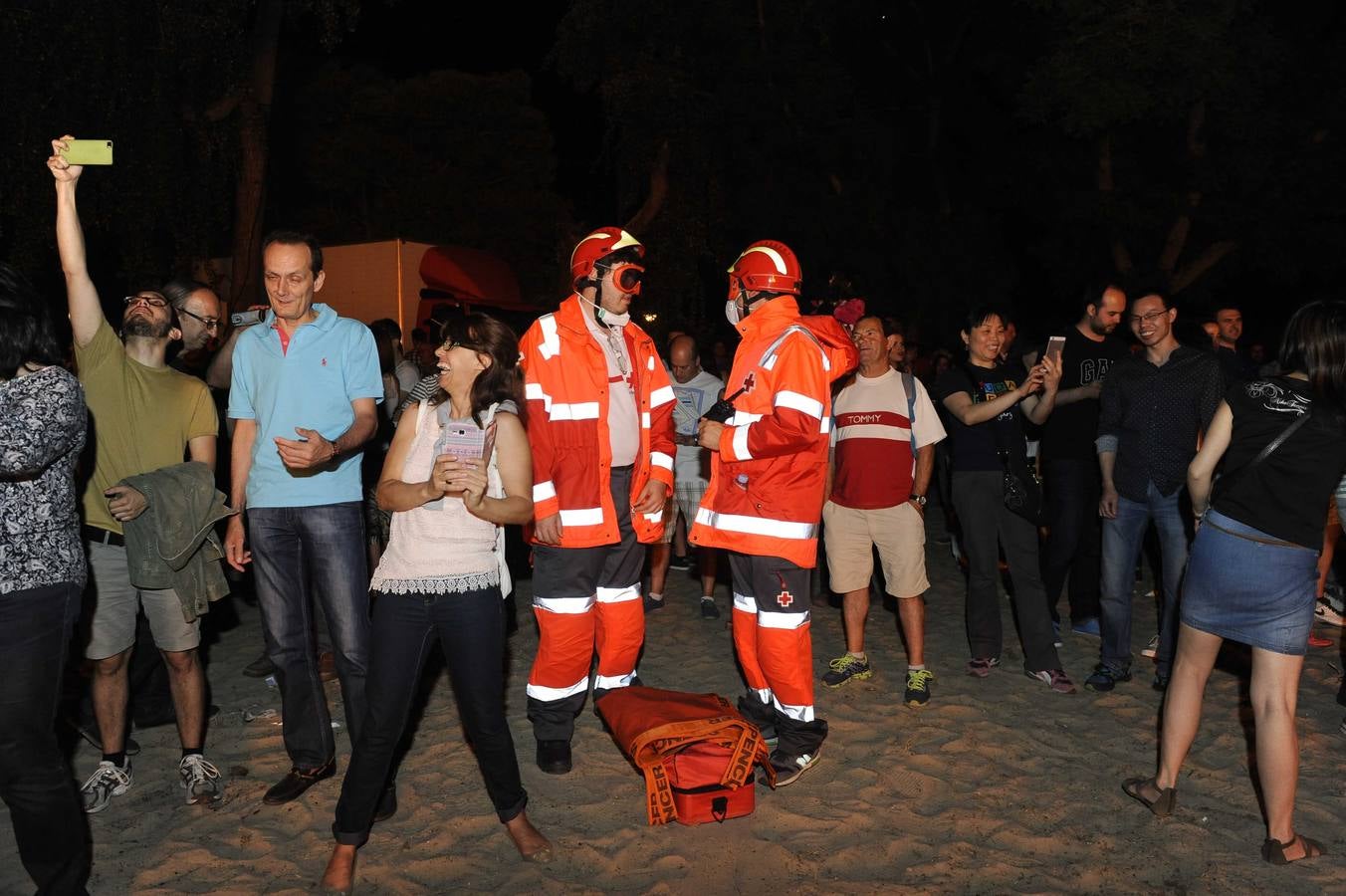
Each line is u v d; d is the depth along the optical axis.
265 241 3.94
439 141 25.50
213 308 5.06
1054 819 3.94
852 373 5.44
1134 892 3.42
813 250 20.56
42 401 2.88
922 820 3.93
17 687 2.89
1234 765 4.41
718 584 8.04
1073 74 18.39
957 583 8.13
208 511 4.06
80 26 11.62
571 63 18.44
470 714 3.46
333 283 15.41
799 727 4.27
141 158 12.45
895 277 21.53
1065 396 5.95
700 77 19.27
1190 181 19.95
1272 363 7.04
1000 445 5.48
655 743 3.89
